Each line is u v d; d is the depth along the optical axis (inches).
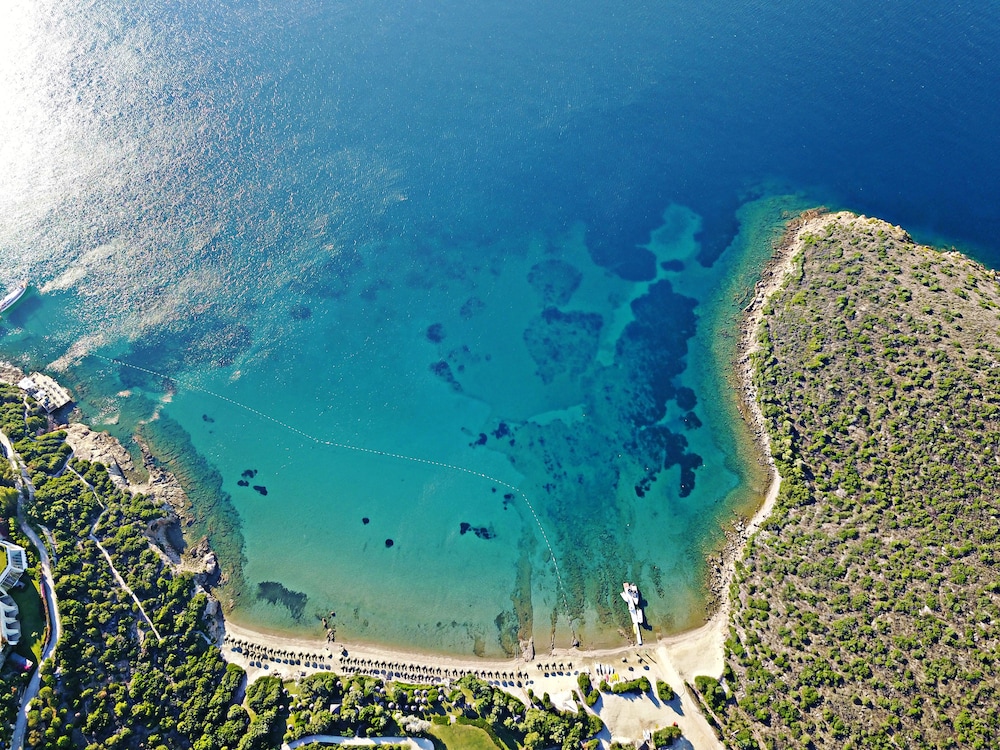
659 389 4116.6
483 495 3710.6
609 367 4210.1
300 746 2810.0
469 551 3523.6
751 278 4539.9
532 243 4758.9
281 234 4530.0
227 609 3250.5
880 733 2748.5
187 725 2787.9
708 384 4116.6
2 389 3550.7
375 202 4790.8
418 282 4498.0
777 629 3152.1
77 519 3117.6
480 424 3964.1
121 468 3506.4
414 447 3846.0
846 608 3090.6
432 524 3590.1
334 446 3794.3
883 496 3326.8
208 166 4709.6
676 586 3452.3
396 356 4173.2
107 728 2699.3
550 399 4077.3
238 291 4259.4
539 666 3208.7
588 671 3191.4
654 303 4488.2
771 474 3754.9
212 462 3644.2
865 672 2881.4
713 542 3572.8
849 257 4266.7
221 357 3998.5
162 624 2970.0
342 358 4121.6
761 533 3513.8
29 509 3051.2
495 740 2925.7
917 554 3097.9
